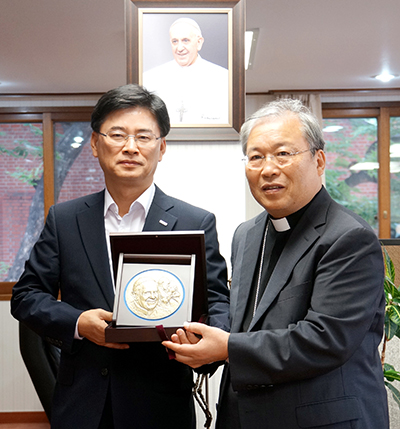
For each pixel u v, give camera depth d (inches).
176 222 55.6
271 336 42.1
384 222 195.8
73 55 143.4
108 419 51.9
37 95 185.5
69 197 188.5
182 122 83.6
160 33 83.0
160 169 87.3
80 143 189.3
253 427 43.4
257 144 46.1
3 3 109.4
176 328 44.0
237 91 83.4
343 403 41.7
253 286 51.5
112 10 113.9
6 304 167.3
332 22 123.1
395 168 197.5
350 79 175.8
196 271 47.1
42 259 54.9
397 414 84.4
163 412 52.0
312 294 43.7
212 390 89.1
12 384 164.9
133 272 47.2
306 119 46.3
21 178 187.5
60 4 110.4
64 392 52.9
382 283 43.9
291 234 47.4
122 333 44.2
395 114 195.3
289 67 160.1
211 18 83.2
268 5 112.9
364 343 44.9
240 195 87.7
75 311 50.3
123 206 56.1
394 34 131.3
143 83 82.7
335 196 198.5
